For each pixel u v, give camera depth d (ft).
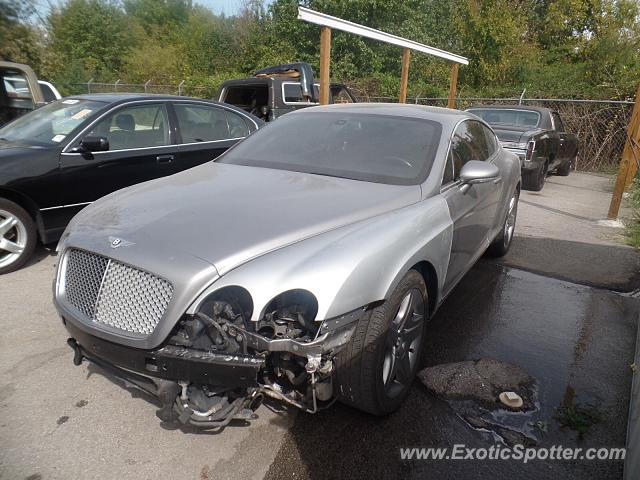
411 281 8.73
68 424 8.56
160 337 6.87
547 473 7.94
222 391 7.17
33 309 12.84
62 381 9.77
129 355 7.14
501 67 71.46
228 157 12.65
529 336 12.44
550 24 78.07
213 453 8.04
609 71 55.31
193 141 19.15
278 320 7.10
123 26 115.03
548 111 35.65
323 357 7.40
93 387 9.61
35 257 16.74
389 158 11.12
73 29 109.60
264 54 90.38
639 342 11.19
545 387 10.21
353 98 40.78
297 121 13.37
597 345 12.11
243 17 104.42
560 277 16.79
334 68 75.41
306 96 32.89
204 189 9.82
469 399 9.69
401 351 9.01
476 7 74.38
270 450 8.14
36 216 15.49
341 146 11.73
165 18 126.62
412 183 10.37
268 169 11.36
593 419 9.27
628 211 28.40
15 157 14.87
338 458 8.02
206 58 103.91
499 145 17.31
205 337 7.00
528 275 16.90
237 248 7.34
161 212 8.53
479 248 14.19
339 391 8.23
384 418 9.04
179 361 6.84
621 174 24.66
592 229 23.81
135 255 7.32
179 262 7.07
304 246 7.63
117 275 7.45
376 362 7.96
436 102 58.95
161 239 7.58
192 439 8.32
